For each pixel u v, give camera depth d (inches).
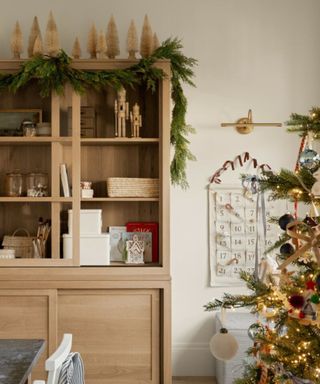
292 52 148.0
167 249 124.0
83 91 122.1
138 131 128.4
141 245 130.3
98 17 145.3
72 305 123.7
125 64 124.5
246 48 147.9
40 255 127.0
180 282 148.3
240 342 130.1
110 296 124.0
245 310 147.6
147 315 124.1
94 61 124.1
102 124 135.3
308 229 73.9
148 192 128.2
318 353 72.4
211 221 148.1
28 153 133.6
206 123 148.3
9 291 123.0
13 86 121.0
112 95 135.5
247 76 148.3
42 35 144.8
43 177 128.8
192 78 148.0
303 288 76.2
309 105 148.2
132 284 123.2
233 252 147.7
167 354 122.7
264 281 109.0
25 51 144.6
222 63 147.9
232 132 148.4
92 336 123.7
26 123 127.5
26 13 144.8
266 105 148.3
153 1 146.4
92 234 126.8
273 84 148.3
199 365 147.8
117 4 145.8
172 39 147.0
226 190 148.1
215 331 146.1
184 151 131.6
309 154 77.0
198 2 147.4
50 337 122.8
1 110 131.0
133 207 138.4
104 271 123.8
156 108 135.5
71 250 125.4
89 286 122.8
